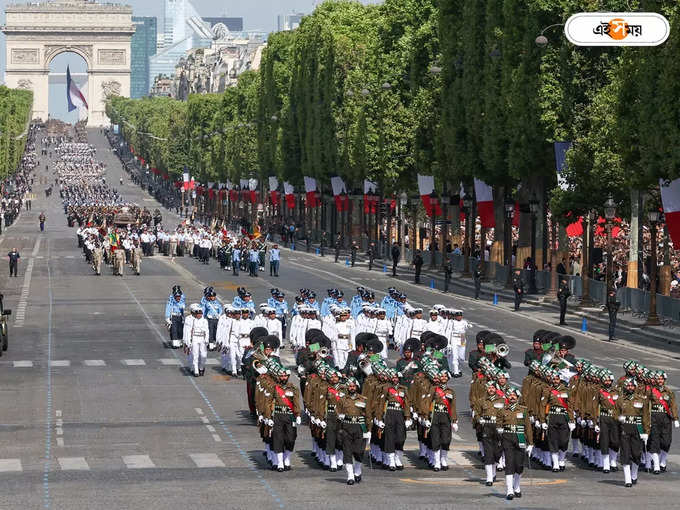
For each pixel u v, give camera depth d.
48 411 66.38
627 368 50.69
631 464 49.25
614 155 109.81
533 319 114.19
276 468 51.12
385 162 177.75
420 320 77.12
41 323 109.38
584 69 118.19
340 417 48.44
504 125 131.75
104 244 178.25
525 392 52.22
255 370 56.09
